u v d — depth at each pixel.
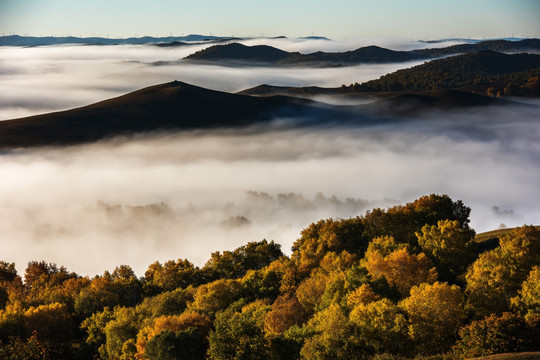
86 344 68.31
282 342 45.25
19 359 50.66
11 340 54.31
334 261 72.81
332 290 55.66
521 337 37.16
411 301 44.25
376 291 52.16
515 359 34.03
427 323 42.16
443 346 42.09
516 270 51.75
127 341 58.31
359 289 49.47
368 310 43.88
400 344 42.16
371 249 73.88
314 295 59.94
